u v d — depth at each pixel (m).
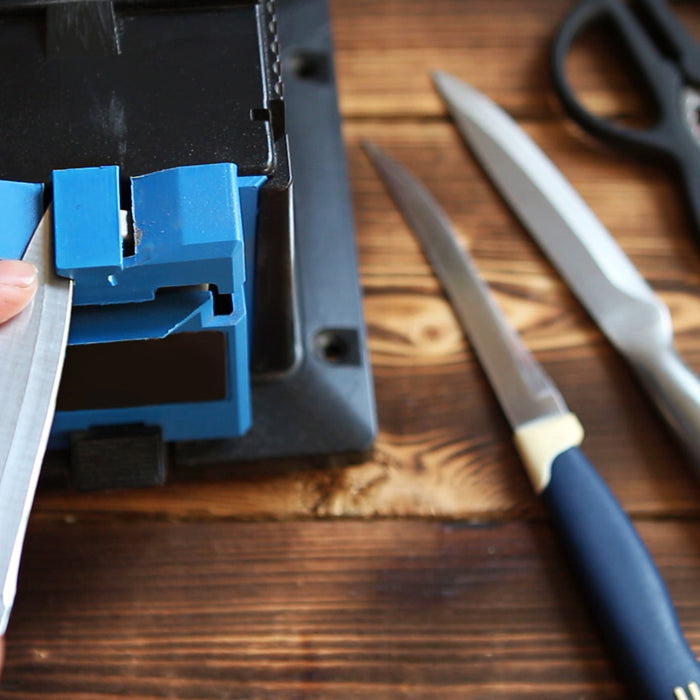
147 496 0.51
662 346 0.52
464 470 0.52
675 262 0.55
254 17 0.44
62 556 0.50
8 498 0.40
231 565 0.50
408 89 0.58
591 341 0.54
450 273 0.54
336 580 0.50
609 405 0.53
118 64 0.44
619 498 0.52
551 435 0.51
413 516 0.51
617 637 0.48
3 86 0.43
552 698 0.49
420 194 0.56
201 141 0.43
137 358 0.45
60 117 0.43
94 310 0.43
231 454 0.50
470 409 0.53
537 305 0.54
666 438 0.52
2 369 0.41
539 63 0.59
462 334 0.54
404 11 0.59
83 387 0.46
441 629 0.50
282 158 0.43
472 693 0.49
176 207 0.42
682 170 0.55
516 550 0.51
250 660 0.49
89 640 0.49
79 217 0.42
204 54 0.44
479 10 0.59
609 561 0.48
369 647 0.49
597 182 0.57
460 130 0.57
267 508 0.51
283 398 0.51
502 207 0.56
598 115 0.58
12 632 0.49
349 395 0.51
